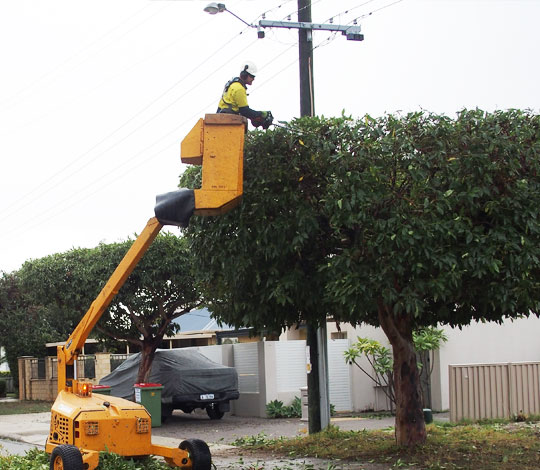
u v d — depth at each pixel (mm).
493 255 9406
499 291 9523
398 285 10000
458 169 9641
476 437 13648
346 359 20656
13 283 32469
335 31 15305
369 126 10039
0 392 36344
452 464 11078
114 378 22172
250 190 10117
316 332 14922
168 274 21453
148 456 10617
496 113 10141
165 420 21109
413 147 9719
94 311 10930
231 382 21266
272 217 10258
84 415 9992
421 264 9289
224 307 12109
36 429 20641
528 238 9602
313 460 12547
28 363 33750
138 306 21375
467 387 17172
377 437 14156
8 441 18797
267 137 10133
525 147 9977
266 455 13562
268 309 11133
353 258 9703
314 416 14883
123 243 21797
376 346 20141
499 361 21047
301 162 10188
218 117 9445
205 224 10836
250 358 22125
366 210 9625
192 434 18062
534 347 21688
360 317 12109
